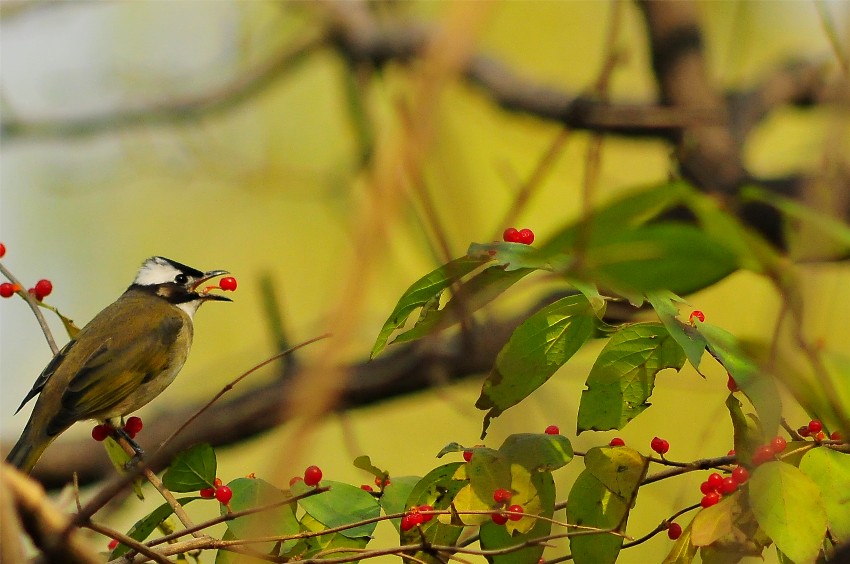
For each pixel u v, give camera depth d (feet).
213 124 51.72
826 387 14.10
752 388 16.61
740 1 46.01
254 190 52.60
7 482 12.73
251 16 52.16
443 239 18.70
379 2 43.34
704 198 11.41
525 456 19.99
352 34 43.29
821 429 19.58
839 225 12.89
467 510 19.70
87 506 15.79
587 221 10.68
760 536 18.65
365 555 19.25
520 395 20.70
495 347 37.99
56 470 40.91
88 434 45.27
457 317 19.12
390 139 9.86
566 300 20.31
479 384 39.11
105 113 50.93
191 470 20.76
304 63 52.21
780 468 17.65
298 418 7.93
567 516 20.43
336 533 21.20
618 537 20.18
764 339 14.65
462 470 20.22
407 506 20.80
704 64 40.63
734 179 36.45
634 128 41.75
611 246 11.08
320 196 49.55
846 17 14.42
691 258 11.51
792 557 17.07
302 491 20.59
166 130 51.39
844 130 15.21
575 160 45.44
